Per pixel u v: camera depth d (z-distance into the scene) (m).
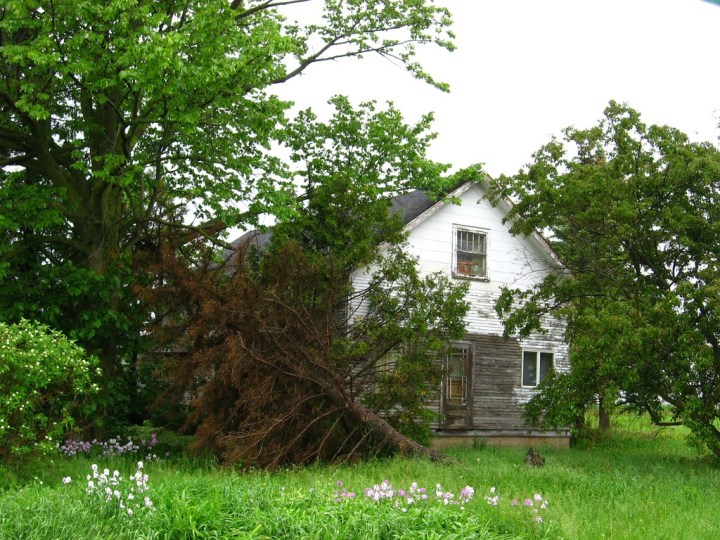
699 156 17.89
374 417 15.69
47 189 16.98
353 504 8.09
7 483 10.66
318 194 19.38
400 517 7.62
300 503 8.25
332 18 21.03
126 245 18.80
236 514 7.67
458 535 7.33
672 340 16.11
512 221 23.97
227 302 15.48
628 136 18.67
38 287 16.86
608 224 18.52
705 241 17.95
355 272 20.55
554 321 24.39
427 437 17.36
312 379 15.14
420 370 17.05
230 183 17.95
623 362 16.38
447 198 21.69
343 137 21.61
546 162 19.17
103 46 15.54
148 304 16.83
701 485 13.12
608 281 19.78
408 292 18.03
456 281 22.75
